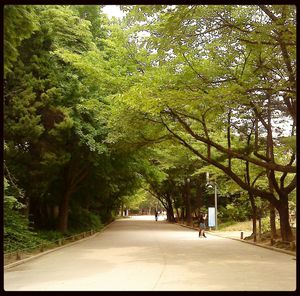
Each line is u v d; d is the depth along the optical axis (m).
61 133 22.91
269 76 19.31
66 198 30.95
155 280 12.17
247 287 11.12
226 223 48.50
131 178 39.62
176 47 17.25
